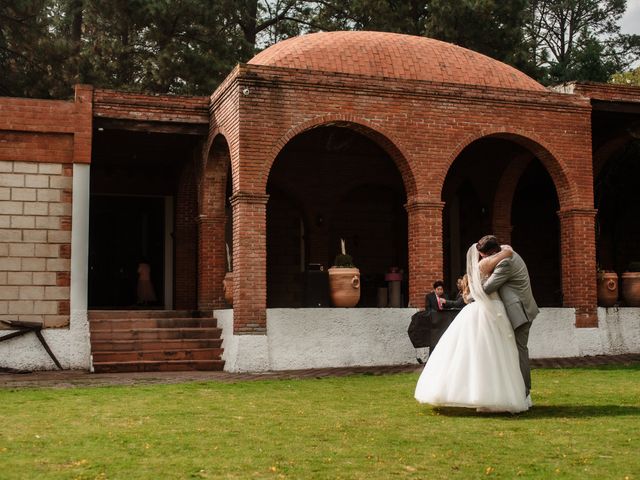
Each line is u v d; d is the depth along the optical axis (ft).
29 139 50.21
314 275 51.21
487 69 56.39
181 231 64.49
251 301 47.29
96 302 68.54
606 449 21.18
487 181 66.28
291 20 108.99
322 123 49.34
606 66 96.02
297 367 47.75
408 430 24.16
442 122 51.93
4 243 49.34
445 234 71.10
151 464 19.65
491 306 26.99
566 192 55.16
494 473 18.63
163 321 52.49
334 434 23.63
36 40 86.22
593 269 54.54
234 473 18.70
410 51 55.26
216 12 91.09
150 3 83.66
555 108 54.75
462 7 91.81
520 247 74.13
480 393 26.35
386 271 70.54
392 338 49.96
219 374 44.96
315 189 67.10
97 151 61.62
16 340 48.83
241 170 47.52
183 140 58.54
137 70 92.79
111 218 68.64
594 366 46.34
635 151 70.69
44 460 20.11
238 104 47.75
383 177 69.21
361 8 97.35
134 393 34.68
